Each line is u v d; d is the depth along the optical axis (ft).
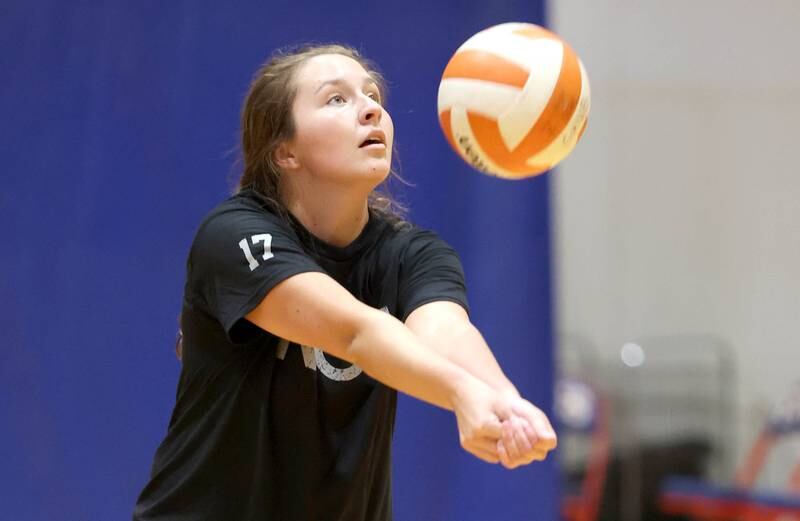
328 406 16.17
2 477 29.76
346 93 16.42
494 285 32.78
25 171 30.30
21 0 30.48
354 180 16.14
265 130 16.81
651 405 41.88
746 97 43.91
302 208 16.80
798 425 42.32
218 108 31.40
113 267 30.63
